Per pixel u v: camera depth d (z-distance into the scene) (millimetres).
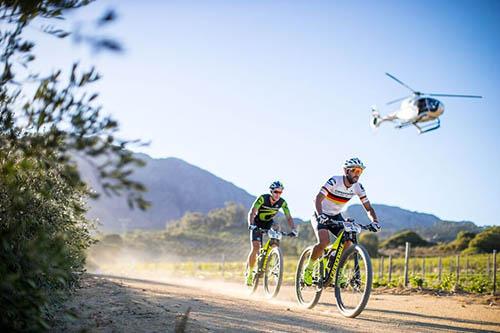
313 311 6465
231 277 19750
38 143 2492
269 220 8945
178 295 6754
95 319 4094
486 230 66625
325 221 6508
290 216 8750
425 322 5895
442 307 7789
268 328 4461
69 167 2469
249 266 8844
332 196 6684
